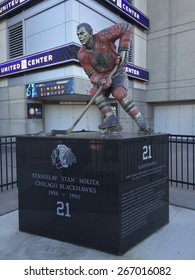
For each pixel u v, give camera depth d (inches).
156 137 155.6
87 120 626.2
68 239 142.9
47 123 590.6
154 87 695.1
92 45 147.6
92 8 498.0
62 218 144.3
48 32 497.4
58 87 485.7
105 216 130.7
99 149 130.4
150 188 151.3
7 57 584.7
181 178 283.1
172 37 661.3
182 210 191.6
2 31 591.8
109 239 130.4
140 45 674.2
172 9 656.4
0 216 183.6
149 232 151.6
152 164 152.6
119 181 126.4
